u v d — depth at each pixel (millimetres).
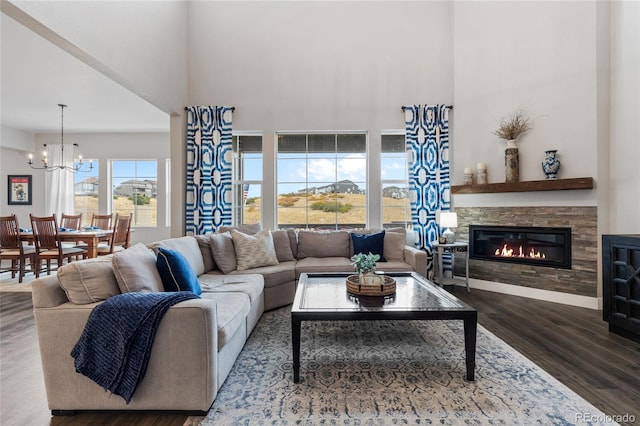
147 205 6516
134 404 1568
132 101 4734
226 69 4555
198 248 3199
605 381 1858
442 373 1963
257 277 2980
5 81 4055
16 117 5441
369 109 4547
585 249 3301
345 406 1637
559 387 1796
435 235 4441
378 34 4555
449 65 4531
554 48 3516
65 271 1618
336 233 4039
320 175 4699
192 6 4547
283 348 2334
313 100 4555
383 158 4691
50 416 1591
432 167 4449
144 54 3398
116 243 5121
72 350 1555
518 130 3701
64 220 5703
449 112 4512
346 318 1900
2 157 6316
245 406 1643
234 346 2047
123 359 1504
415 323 2857
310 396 1727
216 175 4465
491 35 4023
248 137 4707
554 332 2613
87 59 2633
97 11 2654
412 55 4547
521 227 3754
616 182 3176
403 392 1758
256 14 4559
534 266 3643
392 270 3432
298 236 4066
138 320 1538
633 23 2996
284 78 4559
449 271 4371
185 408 1573
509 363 2082
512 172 3715
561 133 3469
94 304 1650
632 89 3014
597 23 3229
